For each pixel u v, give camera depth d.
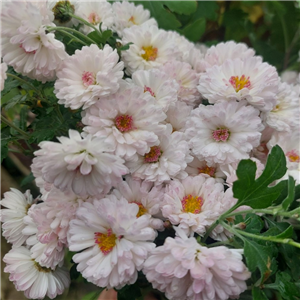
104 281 0.23
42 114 0.31
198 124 0.27
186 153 0.27
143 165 0.26
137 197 0.26
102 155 0.23
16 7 0.25
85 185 0.24
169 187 0.26
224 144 0.27
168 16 0.39
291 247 0.25
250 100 0.27
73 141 0.23
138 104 0.25
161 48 0.31
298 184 0.25
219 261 0.22
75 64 0.26
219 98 0.28
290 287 0.23
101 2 0.32
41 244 0.27
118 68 0.26
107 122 0.25
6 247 0.33
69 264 0.29
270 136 0.30
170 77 0.29
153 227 0.25
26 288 0.27
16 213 0.28
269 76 0.27
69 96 0.25
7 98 0.37
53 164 0.23
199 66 0.32
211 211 0.25
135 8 0.35
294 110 0.30
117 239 0.24
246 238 0.24
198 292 0.22
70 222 0.24
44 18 0.26
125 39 0.31
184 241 0.22
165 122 0.28
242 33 0.46
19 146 0.32
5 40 0.26
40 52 0.26
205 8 0.42
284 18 0.41
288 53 0.44
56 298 0.30
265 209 0.23
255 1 0.41
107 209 0.23
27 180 0.34
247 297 0.26
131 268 0.23
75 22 0.30
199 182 0.26
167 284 0.23
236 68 0.28
